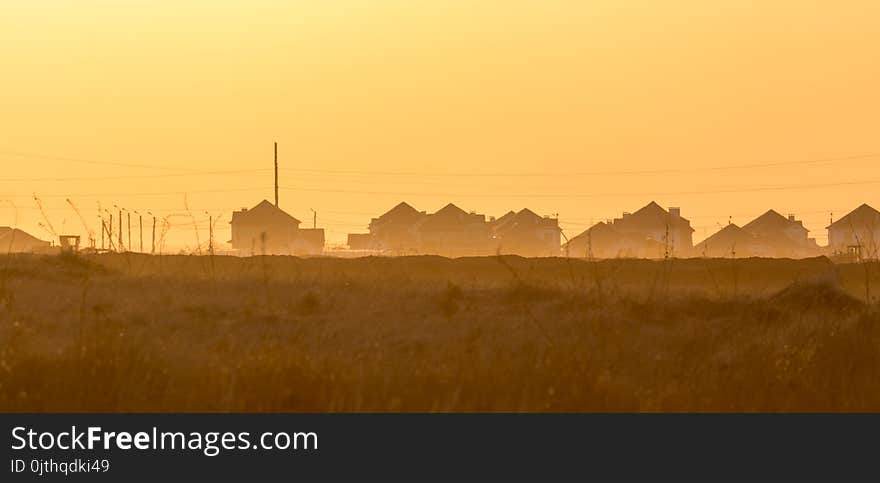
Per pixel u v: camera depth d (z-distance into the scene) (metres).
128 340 61.22
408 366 56.94
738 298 92.81
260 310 83.31
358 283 100.94
